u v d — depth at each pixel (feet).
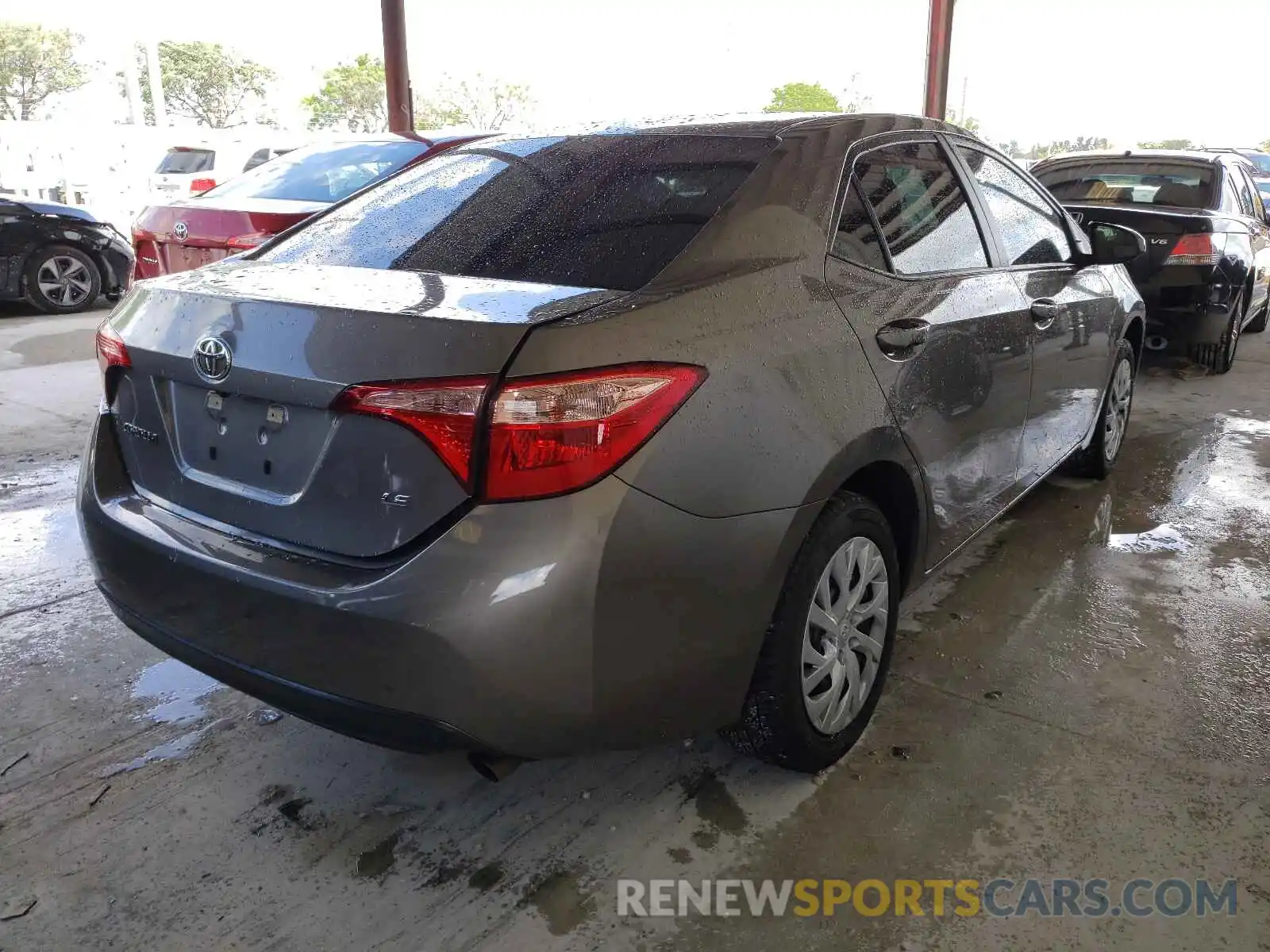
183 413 6.64
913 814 7.14
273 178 20.80
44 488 14.06
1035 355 10.11
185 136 56.65
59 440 16.37
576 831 7.02
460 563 5.33
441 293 6.17
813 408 6.56
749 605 6.27
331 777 7.64
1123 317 13.21
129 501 7.00
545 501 5.34
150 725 8.32
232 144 45.32
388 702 5.56
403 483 5.51
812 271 7.10
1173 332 20.07
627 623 5.65
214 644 6.23
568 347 5.42
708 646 6.12
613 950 5.97
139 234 20.61
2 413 17.99
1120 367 14.01
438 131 22.24
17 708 8.52
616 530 5.48
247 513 6.25
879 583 7.74
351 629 5.51
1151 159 22.47
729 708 6.51
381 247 7.63
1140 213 19.81
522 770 7.73
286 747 8.03
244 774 7.68
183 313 6.55
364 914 6.25
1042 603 10.52
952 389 8.32
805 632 6.88
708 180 7.35
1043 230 11.26
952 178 9.45
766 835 6.95
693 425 5.78
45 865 6.68
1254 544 12.17
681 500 5.74
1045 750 7.88
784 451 6.31
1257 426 17.72
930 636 9.78
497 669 5.37
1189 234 19.34
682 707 6.18
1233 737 8.06
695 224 6.87
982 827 7.00
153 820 7.13
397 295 6.11
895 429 7.43
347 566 5.75
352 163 20.54
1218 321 19.86
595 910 6.28
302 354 5.78
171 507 6.77
